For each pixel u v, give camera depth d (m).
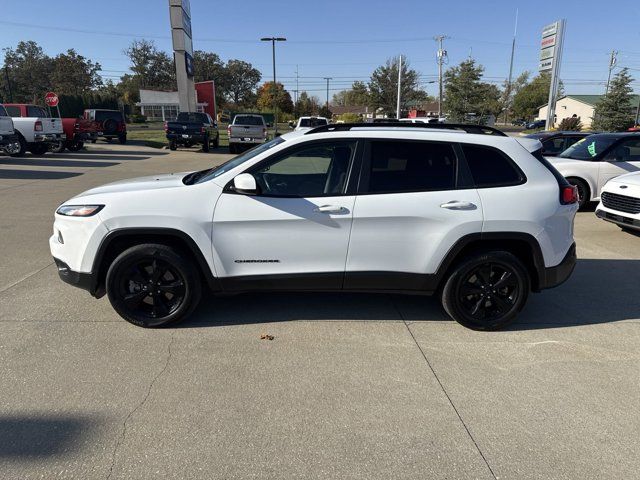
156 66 98.75
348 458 2.55
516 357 3.68
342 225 3.85
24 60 92.62
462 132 4.05
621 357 3.70
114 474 2.39
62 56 84.81
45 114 20.56
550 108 30.02
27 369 3.34
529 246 3.99
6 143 16.42
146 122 72.56
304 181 4.00
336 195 3.87
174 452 2.56
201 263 3.87
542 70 30.78
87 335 3.87
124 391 3.10
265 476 2.41
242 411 2.93
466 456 2.58
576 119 48.28
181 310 3.97
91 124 22.59
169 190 3.87
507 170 3.98
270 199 3.82
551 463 2.54
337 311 4.46
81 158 19.12
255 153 4.11
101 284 4.01
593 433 2.79
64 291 4.80
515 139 4.09
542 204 3.92
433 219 3.85
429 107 93.81
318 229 3.85
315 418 2.88
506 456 2.59
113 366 3.40
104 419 2.82
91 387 3.14
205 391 3.13
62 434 2.68
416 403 3.05
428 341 3.92
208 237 3.82
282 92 91.19
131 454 2.54
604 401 3.12
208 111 45.34
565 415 2.96
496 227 3.88
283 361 3.54
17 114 19.23
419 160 3.93
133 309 3.98
